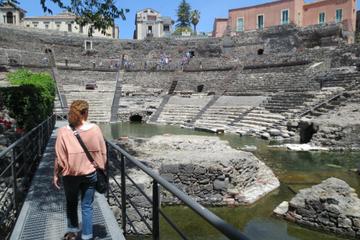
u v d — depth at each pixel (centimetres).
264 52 5966
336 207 957
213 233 979
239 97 4219
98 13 1149
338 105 2984
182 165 1211
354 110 2753
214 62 6009
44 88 1700
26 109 1312
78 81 5466
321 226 976
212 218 265
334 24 5062
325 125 2400
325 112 2941
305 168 1769
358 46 4122
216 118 3862
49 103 1941
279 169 1747
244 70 5162
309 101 3225
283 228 1013
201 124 3794
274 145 2492
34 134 1175
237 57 5969
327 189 1033
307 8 5850
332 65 4225
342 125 2309
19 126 1284
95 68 5744
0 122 1216
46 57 5784
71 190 514
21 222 635
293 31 5600
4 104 1272
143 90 5453
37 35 6009
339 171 1702
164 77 5775
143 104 4850
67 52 6269
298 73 4231
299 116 2988
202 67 5875
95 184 522
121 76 5822
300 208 1031
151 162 1263
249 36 6175
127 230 941
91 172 506
